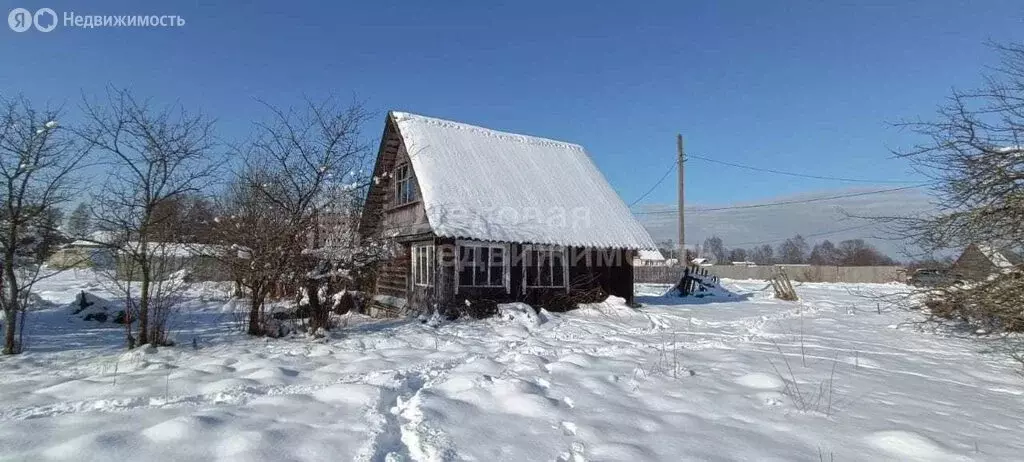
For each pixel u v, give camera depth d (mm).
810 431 5430
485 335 11906
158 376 7398
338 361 8672
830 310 19031
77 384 6859
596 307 16656
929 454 4809
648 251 18578
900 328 13805
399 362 8562
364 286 15891
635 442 5055
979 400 6945
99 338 11352
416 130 18094
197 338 11109
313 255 11086
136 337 10938
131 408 5918
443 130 18938
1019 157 9297
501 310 14758
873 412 6148
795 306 20344
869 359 9500
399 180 18562
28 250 9734
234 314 13172
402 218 17906
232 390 6613
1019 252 9906
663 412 6027
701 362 8883
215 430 4961
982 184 9648
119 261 10281
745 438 5207
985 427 5730
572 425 5469
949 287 11055
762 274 47281
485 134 20078
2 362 8594
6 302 9594
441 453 4633
